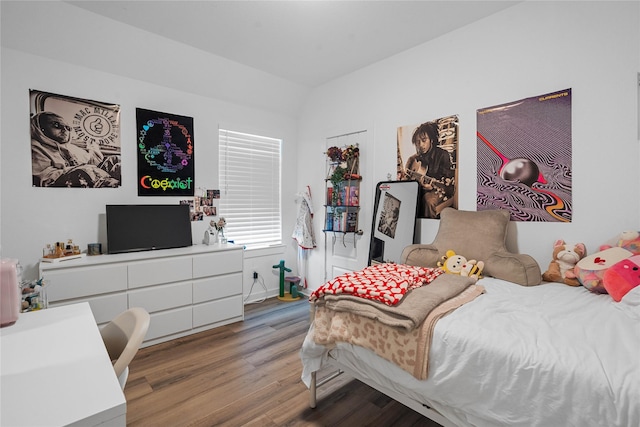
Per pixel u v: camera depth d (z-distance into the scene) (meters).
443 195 2.71
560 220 2.10
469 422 1.21
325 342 1.65
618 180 1.88
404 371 1.37
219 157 3.56
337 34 2.69
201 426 1.66
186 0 2.21
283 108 4.01
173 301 2.74
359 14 2.39
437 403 1.31
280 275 3.94
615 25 1.88
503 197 2.36
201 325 2.91
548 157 2.14
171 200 3.19
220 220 3.36
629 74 1.84
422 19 2.46
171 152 3.17
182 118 3.24
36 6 2.19
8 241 2.39
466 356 1.20
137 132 2.96
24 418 0.64
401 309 1.41
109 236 2.70
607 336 1.16
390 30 2.61
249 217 3.85
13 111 2.38
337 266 3.68
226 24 2.52
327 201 3.78
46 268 2.19
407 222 2.88
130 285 2.52
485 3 2.26
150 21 2.48
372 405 1.84
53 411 0.67
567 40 2.05
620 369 0.95
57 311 1.32
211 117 3.46
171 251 2.86
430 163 2.80
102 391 0.75
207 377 2.13
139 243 2.84
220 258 3.03
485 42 2.44
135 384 2.05
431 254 2.41
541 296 1.69
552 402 1.00
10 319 1.16
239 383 2.06
